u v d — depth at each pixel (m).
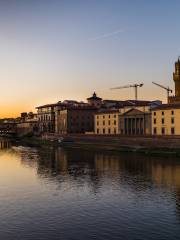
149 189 64.94
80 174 84.50
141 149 140.00
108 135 167.38
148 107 163.00
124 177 78.75
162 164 99.56
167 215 48.25
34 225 44.62
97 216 48.22
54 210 51.34
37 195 61.16
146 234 41.09
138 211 50.34
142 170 88.94
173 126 148.12
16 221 46.25
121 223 45.12
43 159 121.06
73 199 58.00
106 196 59.91
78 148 172.62
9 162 112.62
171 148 129.00
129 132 174.38
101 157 124.31
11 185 70.69
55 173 86.69
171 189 64.69
